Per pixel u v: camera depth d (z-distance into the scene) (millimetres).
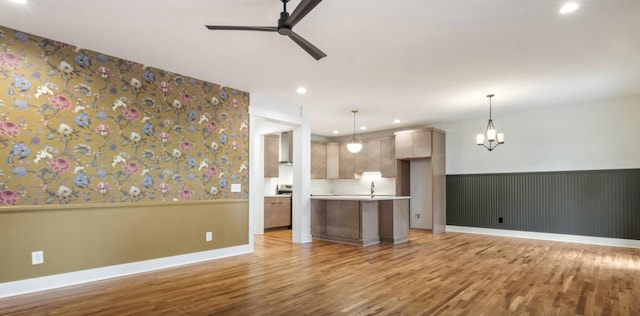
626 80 4547
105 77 3725
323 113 6777
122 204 3799
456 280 3586
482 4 2639
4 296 3020
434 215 7051
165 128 4223
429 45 3430
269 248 5410
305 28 3059
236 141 5020
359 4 2637
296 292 3195
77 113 3512
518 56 3709
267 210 7465
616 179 5637
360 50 3559
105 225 3666
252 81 4680
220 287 3348
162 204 4145
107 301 2947
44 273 3250
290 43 3410
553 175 6250
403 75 4375
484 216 7051
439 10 2732
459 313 2697
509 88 4953
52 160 3336
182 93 4410
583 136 5961
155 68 4148
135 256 3887
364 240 5664
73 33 3209
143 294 3137
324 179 9648
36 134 3248
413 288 3318
